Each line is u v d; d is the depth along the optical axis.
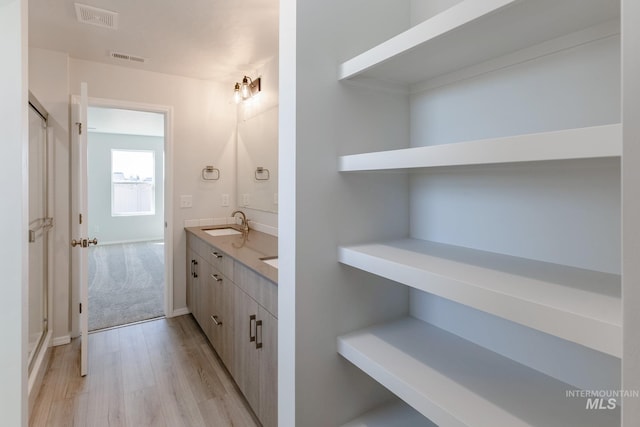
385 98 1.39
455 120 1.25
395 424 1.32
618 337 0.56
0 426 1.22
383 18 1.38
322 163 1.25
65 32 2.37
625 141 0.51
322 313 1.27
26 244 1.28
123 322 3.20
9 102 1.22
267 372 1.68
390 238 1.44
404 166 0.98
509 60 1.06
